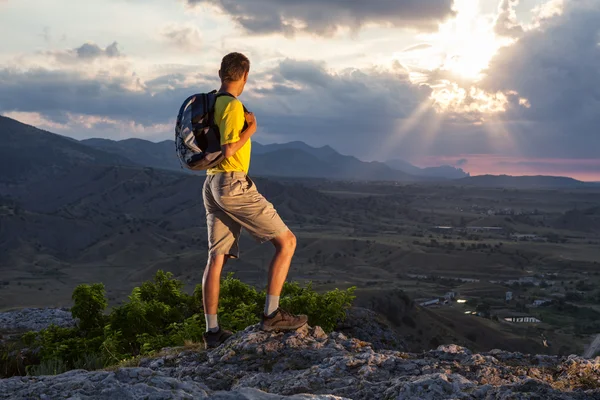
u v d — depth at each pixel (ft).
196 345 18.84
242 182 15.33
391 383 13.12
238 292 29.27
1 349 30.40
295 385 13.64
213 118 14.57
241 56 15.17
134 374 12.34
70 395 10.93
